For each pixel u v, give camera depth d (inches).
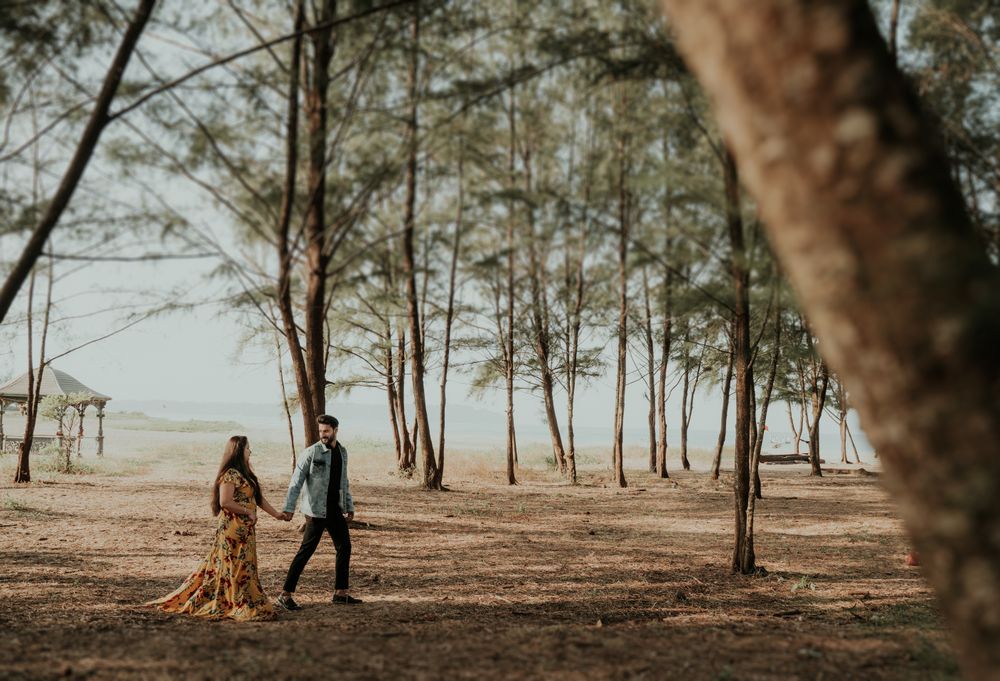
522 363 928.9
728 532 486.0
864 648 197.2
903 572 338.3
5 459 920.3
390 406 924.0
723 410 930.7
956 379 47.7
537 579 323.9
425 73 328.8
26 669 168.1
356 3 304.2
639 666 178.4
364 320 816.9
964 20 234.4
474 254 360.2
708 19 56.3
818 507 632.4
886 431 51.9
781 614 252.2
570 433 900.6
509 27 300.5
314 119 332.2
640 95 303.1
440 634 216.2
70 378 1261.1
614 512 604.4
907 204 49.0
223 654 186.4
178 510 539.2
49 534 413.4
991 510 47.4
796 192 52.7
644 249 282.4
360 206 323.0
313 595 285.7
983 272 48.5
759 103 53.7
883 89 50.4
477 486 834.2
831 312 52.9
